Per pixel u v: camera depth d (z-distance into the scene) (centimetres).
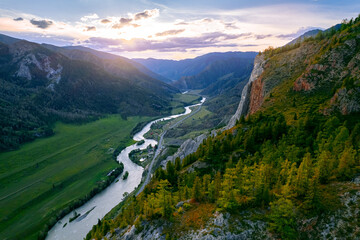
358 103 7450
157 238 4584
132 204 7981
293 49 15550
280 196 3853
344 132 5772
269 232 3812
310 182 3841
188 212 4975
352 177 4128
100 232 7362
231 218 4244
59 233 10856
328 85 9806
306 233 3600
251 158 7325
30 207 13100
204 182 5800
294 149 6431
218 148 8969
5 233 10975
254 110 14012
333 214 3603
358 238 3206
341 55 10231
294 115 8638
